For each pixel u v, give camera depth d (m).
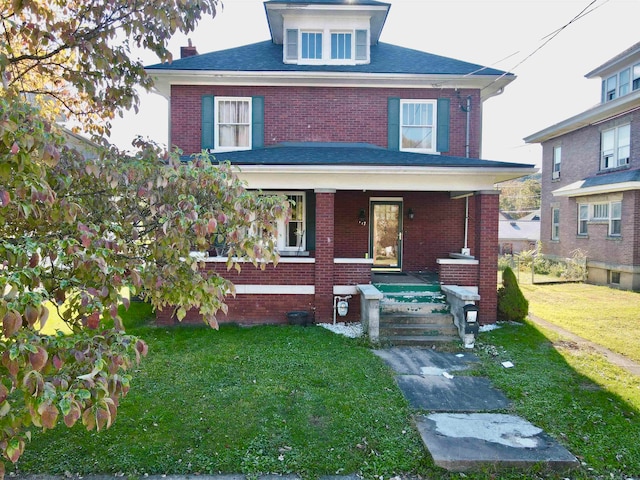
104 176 3.49
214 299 3.69
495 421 5.00
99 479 3.83
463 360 7.31
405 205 12.47
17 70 5.23
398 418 5.02
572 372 6.66
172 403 5.22
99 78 4.79
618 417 5.11
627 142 17.48
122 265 3.33
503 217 42.72
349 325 9.41
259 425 4.73
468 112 12.09
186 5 4.55
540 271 21.83
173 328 8.97
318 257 9.55
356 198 12.47
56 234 3.02
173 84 11.85
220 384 5.83
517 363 7.05
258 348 7.52
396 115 12.02
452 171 9.20
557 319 10.65
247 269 9.58
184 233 3.42
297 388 5.75
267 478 3.91
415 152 12.02
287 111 12.04
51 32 4.55
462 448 4.33
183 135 11.90
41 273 2.56
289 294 9.62
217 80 11.77
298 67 12.06
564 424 4.93
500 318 10.08
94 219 3.61
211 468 3.98
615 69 19.06
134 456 4.10
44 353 2.10
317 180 9.59
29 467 3.93
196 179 3.64
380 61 12.85
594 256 18.47
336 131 12.05
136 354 2.57
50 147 2.59
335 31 12.68
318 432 4.63
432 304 9.21
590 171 19.59
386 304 9.20
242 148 11.98
